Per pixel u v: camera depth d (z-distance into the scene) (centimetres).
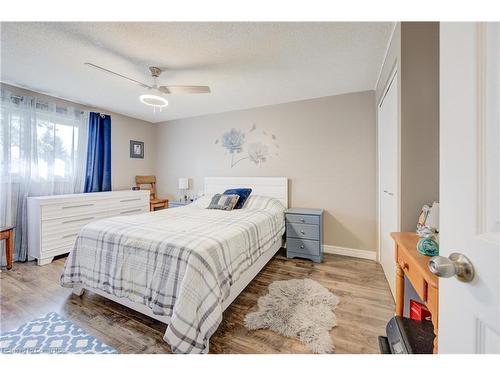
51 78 267
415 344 84
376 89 286
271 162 368
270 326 166
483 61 46
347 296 208
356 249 316
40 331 162
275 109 363
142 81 275
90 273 189
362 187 311
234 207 322
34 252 286
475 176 48
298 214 304
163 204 461
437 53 156
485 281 44
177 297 141
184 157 452
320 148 334
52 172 325
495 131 44
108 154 393
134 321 173
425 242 108
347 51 210
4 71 250
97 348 146
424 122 159
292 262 296
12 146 290
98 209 340
